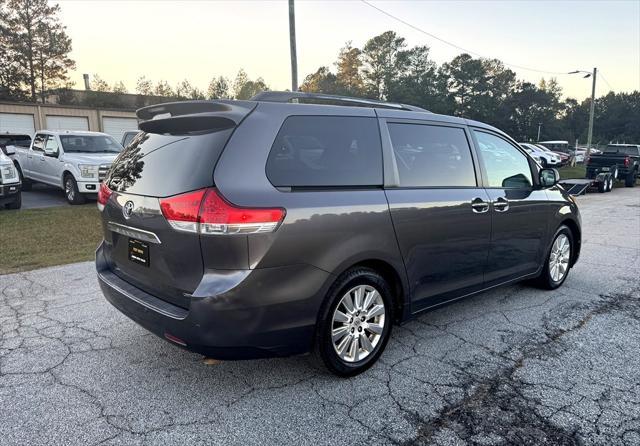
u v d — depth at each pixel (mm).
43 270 5465
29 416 2557
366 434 2447
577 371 3137
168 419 2553
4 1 45750
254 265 2436
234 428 2482
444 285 3533
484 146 3945
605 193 17359
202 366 3154
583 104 110062
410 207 3139
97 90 53656
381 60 62469
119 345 3455
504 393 2857
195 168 2506
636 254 6617
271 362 3223
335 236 2719
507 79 82375
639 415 2631
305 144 2773
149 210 2670
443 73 70875
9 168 9945
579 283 5172
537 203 4355
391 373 3094
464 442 2389
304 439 2400
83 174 11031
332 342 2863
